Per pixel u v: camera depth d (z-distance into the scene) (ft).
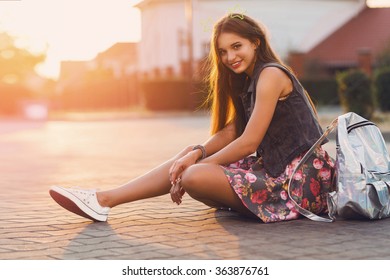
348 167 15.87
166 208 18.47
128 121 97.35
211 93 17.76
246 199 15.76
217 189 15.64
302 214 16.15
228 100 17.39
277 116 16.20
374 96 59.16
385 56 115.55
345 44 145.07
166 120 96.58
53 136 63.46
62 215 17.87
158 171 16.38
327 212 16.87
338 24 169.68
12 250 13.71
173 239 14.37
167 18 171.12
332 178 16.67
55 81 197.06
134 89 152.46
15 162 36.68
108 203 16.37
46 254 13.33
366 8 152.97
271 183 15.99
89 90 177.88
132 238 14.56
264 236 14.49
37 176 29.40
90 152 43.06
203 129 68.54
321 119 65.87
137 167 32.86
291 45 144.56
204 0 164.86
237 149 15.92
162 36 172.86
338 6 170.19
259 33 16.37
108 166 33.53
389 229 15.16
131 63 200.95
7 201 21.06
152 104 128.47
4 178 28.66
